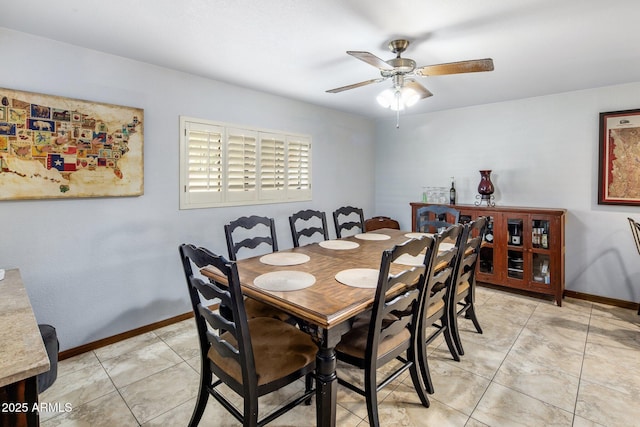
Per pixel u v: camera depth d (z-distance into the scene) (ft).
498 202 12.98
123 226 8.42
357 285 5.48
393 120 15.97
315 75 9.60
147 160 8.74
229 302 4.17
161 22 6.41
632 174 10.36
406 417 5.72
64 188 7.36
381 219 15.83
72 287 7.69
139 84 8.48
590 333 8.84
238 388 4.55
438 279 6.32
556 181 11.71
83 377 6.88
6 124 6.61
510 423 5.56
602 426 5.48
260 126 11.39
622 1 5.60
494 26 6.53
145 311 8.94
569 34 6.87
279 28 6.65
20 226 6.96
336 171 14.49
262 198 11.57
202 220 10.03
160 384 6.66
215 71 9.25
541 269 11.21
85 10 5.96
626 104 10.36
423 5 5.77
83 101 7.52
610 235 10.84
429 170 14.84
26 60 6.86
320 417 4.56
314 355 5.06
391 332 5.26
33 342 3.41
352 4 5.77
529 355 7.74
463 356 7.72
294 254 7.73
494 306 10.77
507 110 12.60
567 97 11.35
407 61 6.88
